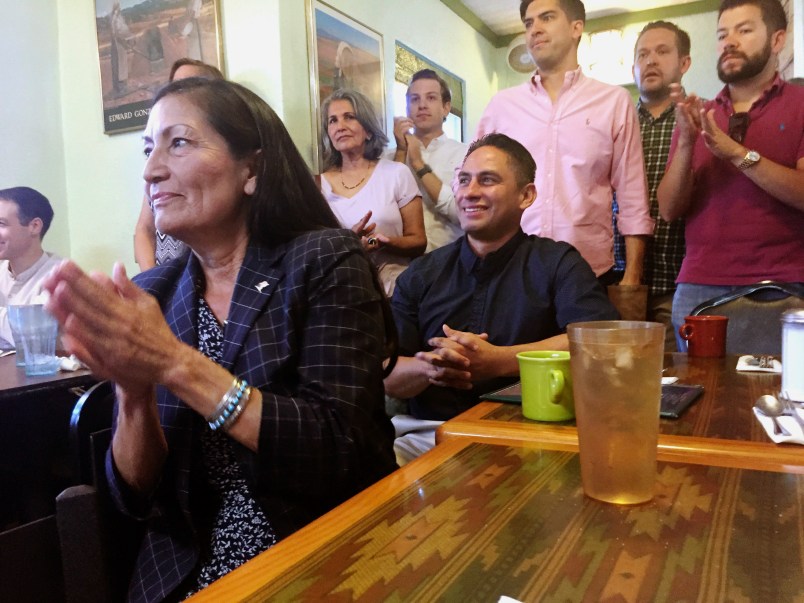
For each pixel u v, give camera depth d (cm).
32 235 237
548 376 83
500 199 141
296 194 94
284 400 77
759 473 61
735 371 113
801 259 173
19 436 153
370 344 86
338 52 298
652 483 55
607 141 214
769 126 177
